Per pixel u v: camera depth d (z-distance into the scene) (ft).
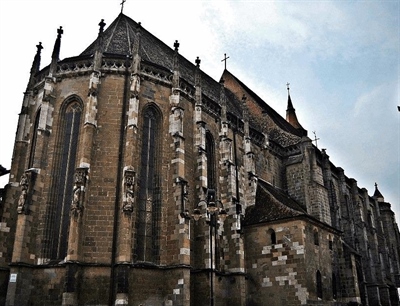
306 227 161.17
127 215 124.77
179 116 150.71
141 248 133.90
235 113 216.13
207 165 171.32
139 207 137.59
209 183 170.40
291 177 219.00
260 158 206.39
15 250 122.52
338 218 239.91
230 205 166.91
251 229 170.40
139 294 125.29
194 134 161.89
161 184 143.84
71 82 146.20
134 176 130.72
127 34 177.58
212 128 176.65
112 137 138.62
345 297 177.27
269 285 158.71
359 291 181.06
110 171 134.41
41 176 133.59
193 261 146.20
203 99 173.88
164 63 177.37
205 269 142.20
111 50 161.48
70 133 142.61
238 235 161.89
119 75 146.82
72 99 144.77
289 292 153.48
